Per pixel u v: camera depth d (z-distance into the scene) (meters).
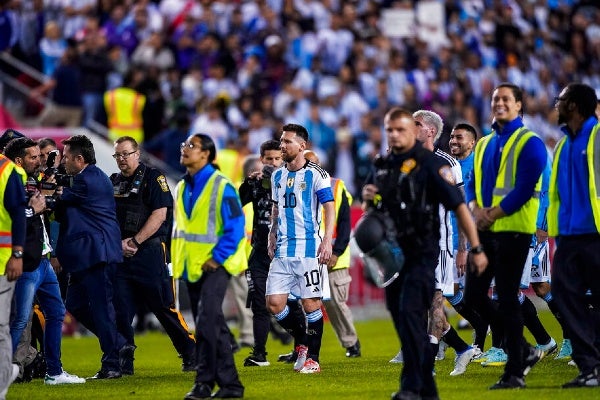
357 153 56.16
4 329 22.58
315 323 28.12
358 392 23.91
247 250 34.78
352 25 63.34
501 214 22.91
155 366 31.53
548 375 26.03
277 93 58.91
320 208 27.61
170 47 59.16
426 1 68.56
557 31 76.44
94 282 27.23
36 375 28.19
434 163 21.11
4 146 27.30
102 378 27.62
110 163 47.62
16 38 54.78
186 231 22.83
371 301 52.38
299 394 23.73
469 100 64.31
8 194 22.64
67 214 27.19
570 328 23.50
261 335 30.83
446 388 23.97
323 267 28.75
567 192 23.66
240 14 61.09
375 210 21.44
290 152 27.19
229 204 22.59
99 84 52.94
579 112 23.64
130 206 28.44
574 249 23.59
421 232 21.05
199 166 22.97
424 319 21.06
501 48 69.69
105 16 59.31
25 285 25.09
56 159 28.77
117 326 28.67
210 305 22.31
